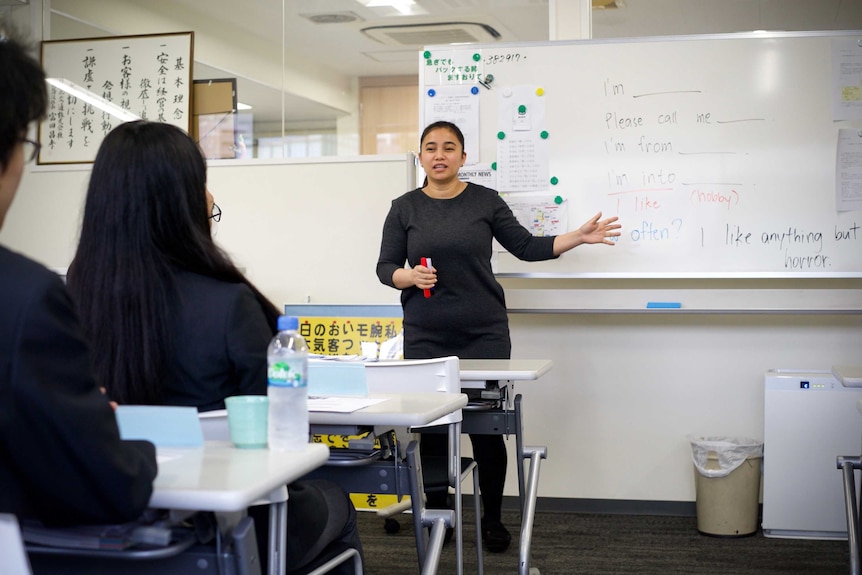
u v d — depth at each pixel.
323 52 4.61
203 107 4.65
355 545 1.70
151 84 4.65
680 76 3.89
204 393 1.38
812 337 3.93
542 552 3.40
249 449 1.23
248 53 4.65
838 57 3.79
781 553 3.41
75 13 4.78
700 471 3.69
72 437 0.89
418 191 3.55
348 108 4.58
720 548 3.48
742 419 3.98
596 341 4.09
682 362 4.03
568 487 4.13
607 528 3.80
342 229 4.30
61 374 0.90
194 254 1.40
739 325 3.98
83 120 4.67
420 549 1.97
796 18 3.95
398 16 4.54
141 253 1.36
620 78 3.93
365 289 4.28
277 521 1.26
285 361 1.23
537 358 4.14
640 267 3.90
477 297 3.37
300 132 4.61
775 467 3.69
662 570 3.16
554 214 3.96
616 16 4.12
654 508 4.06
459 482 2.26
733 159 3.85
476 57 4.03
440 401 1.86
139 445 1.02
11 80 0.93
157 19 4.71
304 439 1.24
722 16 4.00
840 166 3.79
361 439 1.86
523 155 3.99
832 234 3.79
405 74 4.54
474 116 4.03
